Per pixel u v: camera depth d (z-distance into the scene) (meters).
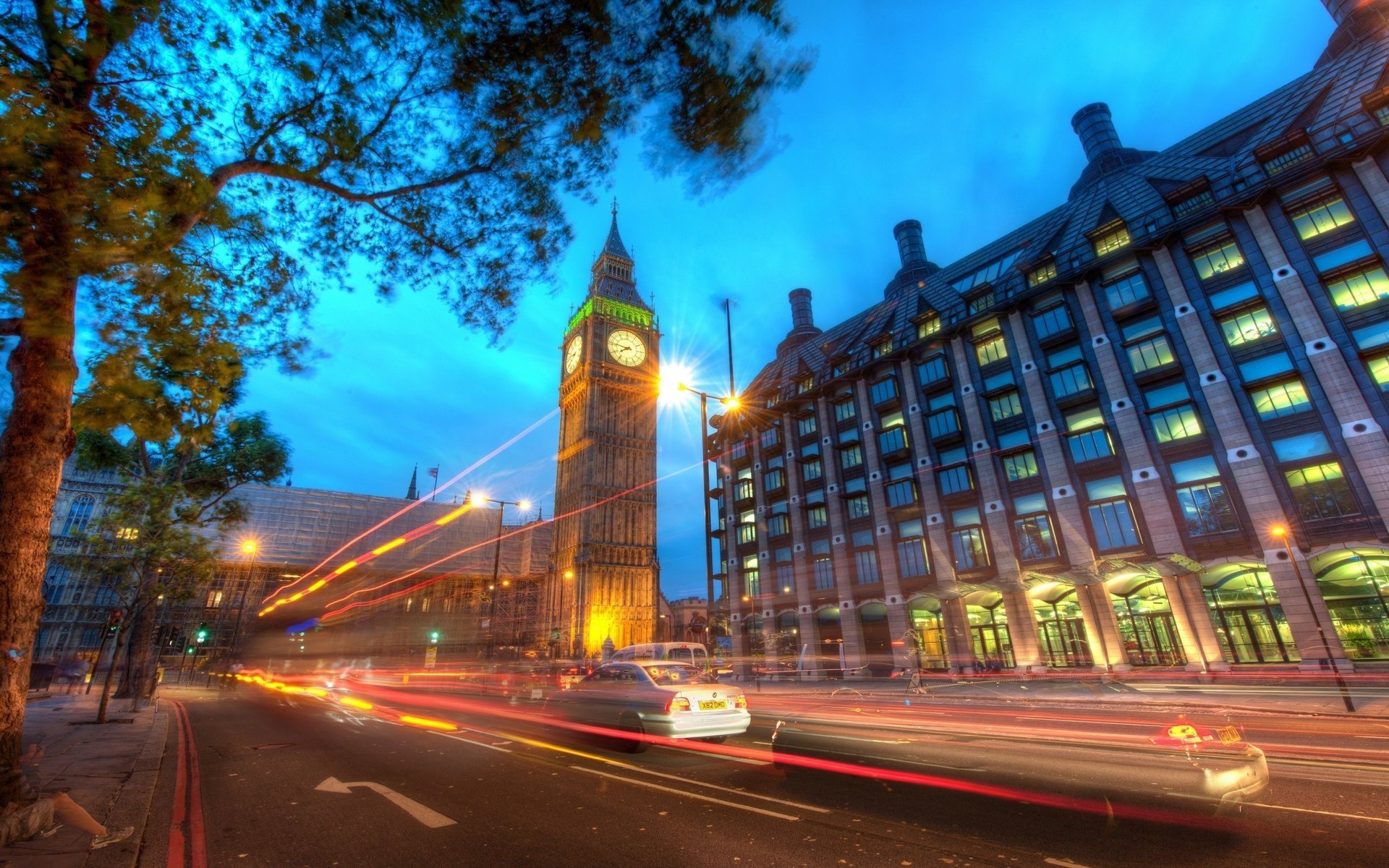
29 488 6.02
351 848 5.41
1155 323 29.97
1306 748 9.64
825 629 43.00
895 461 40.09
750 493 51.84
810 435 46.41
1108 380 30.84
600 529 86.31
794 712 16.83
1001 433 35.09
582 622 79.69
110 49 5.64
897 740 10.48
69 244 5.27
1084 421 31.78
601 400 93.75
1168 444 28.42
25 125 4.71
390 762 9.67
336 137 7.95
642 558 88.62
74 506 68.50
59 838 5.66
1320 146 26.30
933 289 42.69
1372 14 31.64
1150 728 11.67
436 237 10.00
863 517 41.81
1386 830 5.18
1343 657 22.61
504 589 98.19
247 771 9.16
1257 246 27.23
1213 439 27.06
